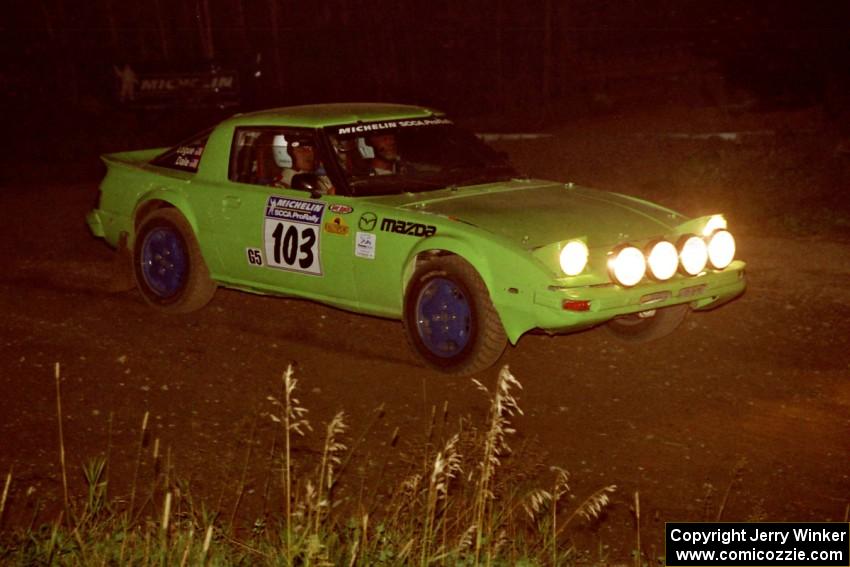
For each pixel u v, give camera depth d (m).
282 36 35.06
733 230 11.55
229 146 7.77
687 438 5.79
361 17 35.47
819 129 18.56
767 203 12.57
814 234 11.16
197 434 5.74
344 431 5.80
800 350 7.25
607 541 4.66
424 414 6.07
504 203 6.89
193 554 4.09
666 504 5.03
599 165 16.42
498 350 6.47
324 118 7.43
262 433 5.77
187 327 7.74
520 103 28.50
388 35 34.19
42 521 4.66
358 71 33.78
